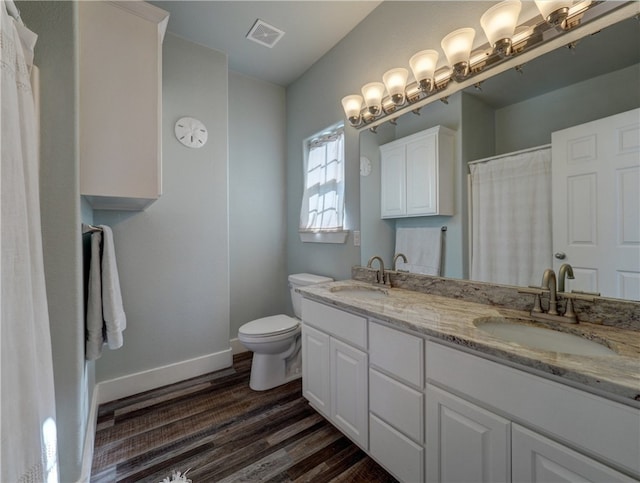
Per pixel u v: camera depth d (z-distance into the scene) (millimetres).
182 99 2262
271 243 2984
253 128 2861
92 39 1367
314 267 2680
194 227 2322
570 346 1021
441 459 1059
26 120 843
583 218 1091
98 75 1374
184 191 2273
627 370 721
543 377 803
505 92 1321
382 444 1301
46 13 1130
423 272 1683
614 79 1025
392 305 1399
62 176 1148
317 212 2654
